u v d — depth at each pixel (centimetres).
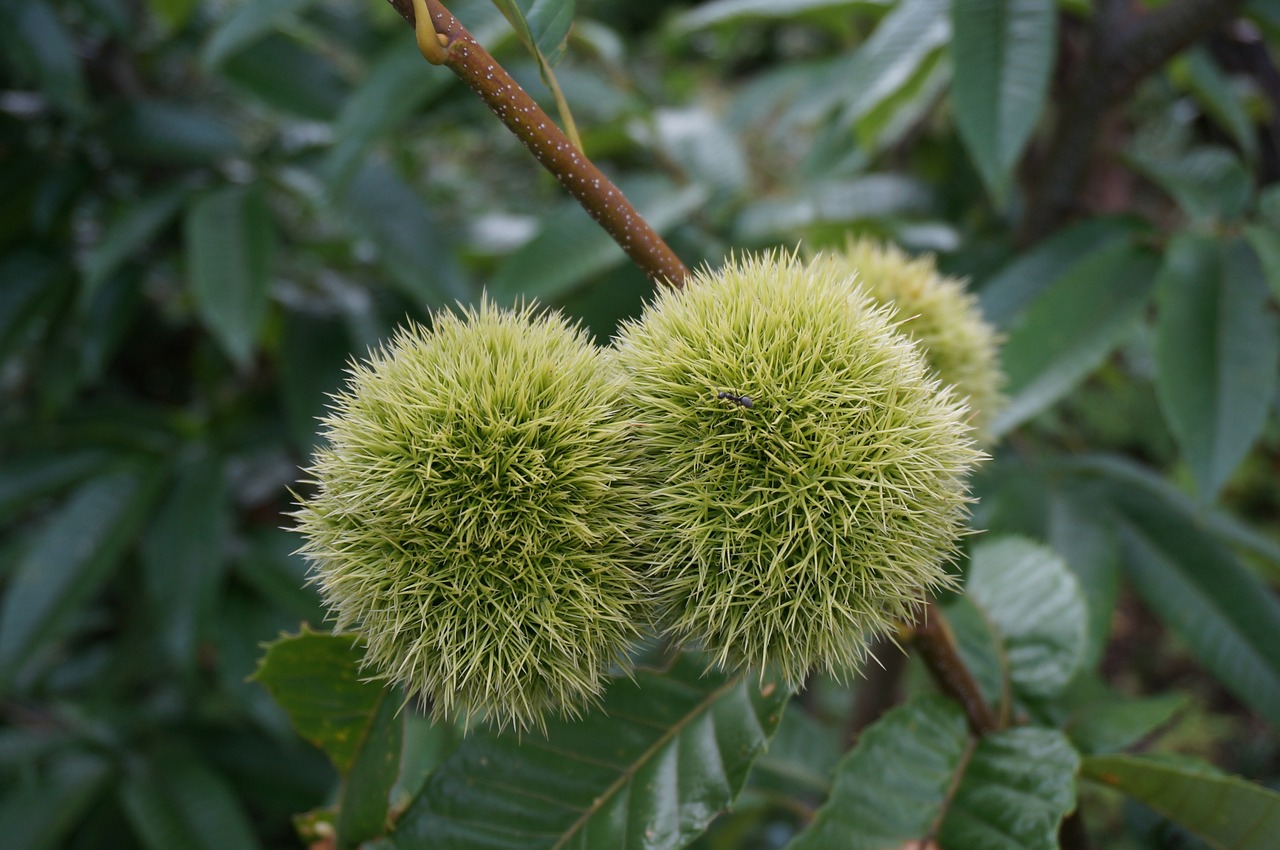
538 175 100
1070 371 46
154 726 73
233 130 67
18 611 60
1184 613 51
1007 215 68
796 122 73
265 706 67
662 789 37
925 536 33
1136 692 113
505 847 37
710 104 110
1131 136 102
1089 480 55
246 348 55
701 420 33
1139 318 47
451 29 32
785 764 48
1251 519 117
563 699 33
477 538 32
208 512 65
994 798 37
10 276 66
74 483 66
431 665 33
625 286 60
